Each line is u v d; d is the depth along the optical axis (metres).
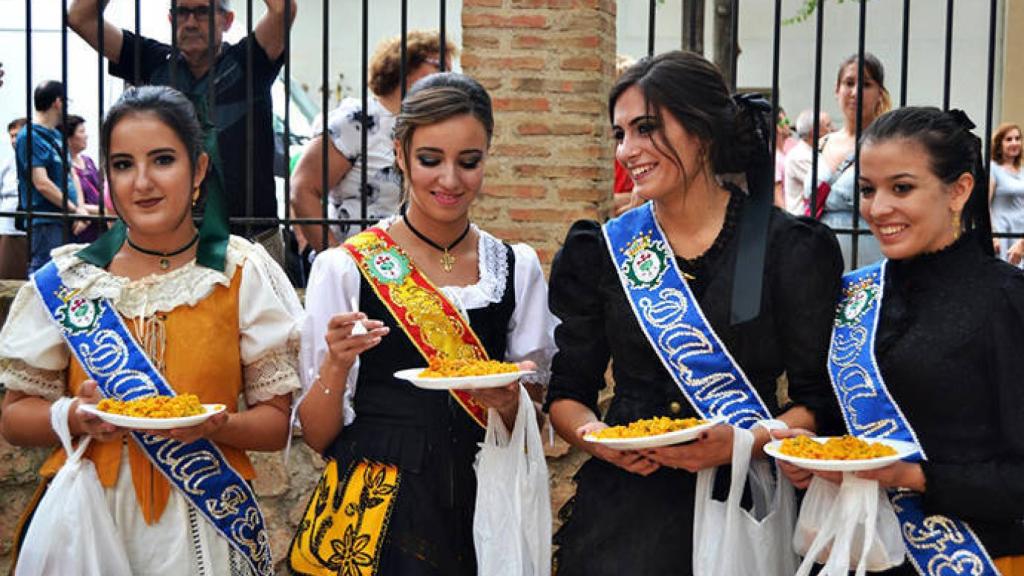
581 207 5.10
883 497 3.13
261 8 12.50
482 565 3.39
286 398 3.48
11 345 3.34
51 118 7.95
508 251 3.68
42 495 3.42
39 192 6.52
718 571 3.18
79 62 10.43
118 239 3.45
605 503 3.34
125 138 3.31
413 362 3.48
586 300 3.44
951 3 4.63
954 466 3.06
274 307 3.42
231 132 5.25
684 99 3.23
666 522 3.27
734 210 3.33
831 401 3.34
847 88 6.49
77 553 3.19
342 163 5.68
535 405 3.69
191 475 3.33
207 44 5.40
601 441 3.05
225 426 3.32
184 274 3.38
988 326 3.11
